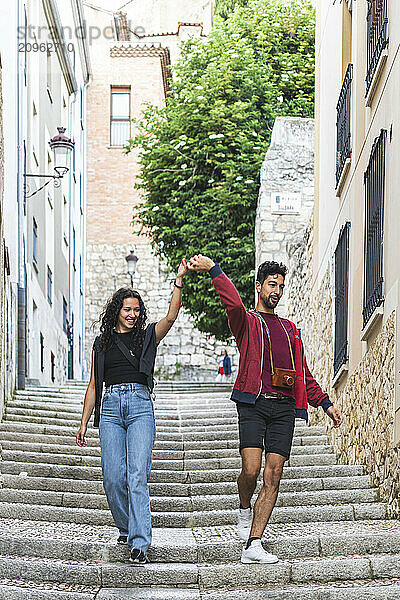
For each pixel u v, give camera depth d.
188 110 21.22
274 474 6.21
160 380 31.88
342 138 10.84
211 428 11.59
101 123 35.25
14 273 14.73
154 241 21.75
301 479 8.43
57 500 8.00
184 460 9.52
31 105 18.28
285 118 18.14
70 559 6.36
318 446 10.35
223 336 21.73
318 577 6.06
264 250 17.84
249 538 6.14
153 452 9.76
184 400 14.29
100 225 34.59
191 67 22.61
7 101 15.45
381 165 7.90
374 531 6.73
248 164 20.09
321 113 13.60
